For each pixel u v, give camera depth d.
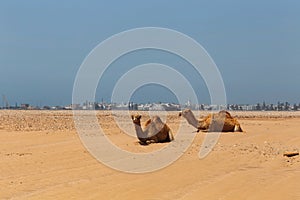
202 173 15.03
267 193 11.93
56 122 43.31
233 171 15.41
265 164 16.92
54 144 24.17
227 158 18.42
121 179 14.04
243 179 13.91
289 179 13.82
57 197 11.62
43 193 12.12
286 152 18.91
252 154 19.47
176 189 12.53
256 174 14.77
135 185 13.07
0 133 30.53
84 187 12.81
